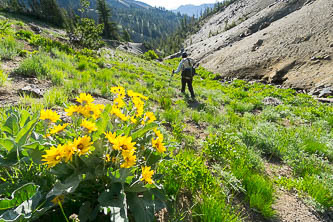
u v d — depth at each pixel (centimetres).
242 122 580
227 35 6303
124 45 5347
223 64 3756
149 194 163
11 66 550
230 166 301
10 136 165
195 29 14562
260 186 247
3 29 1042
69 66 716
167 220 181
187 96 812
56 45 1130
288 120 716
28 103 331
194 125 508
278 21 4725
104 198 132
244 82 2431
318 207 250
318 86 1969
